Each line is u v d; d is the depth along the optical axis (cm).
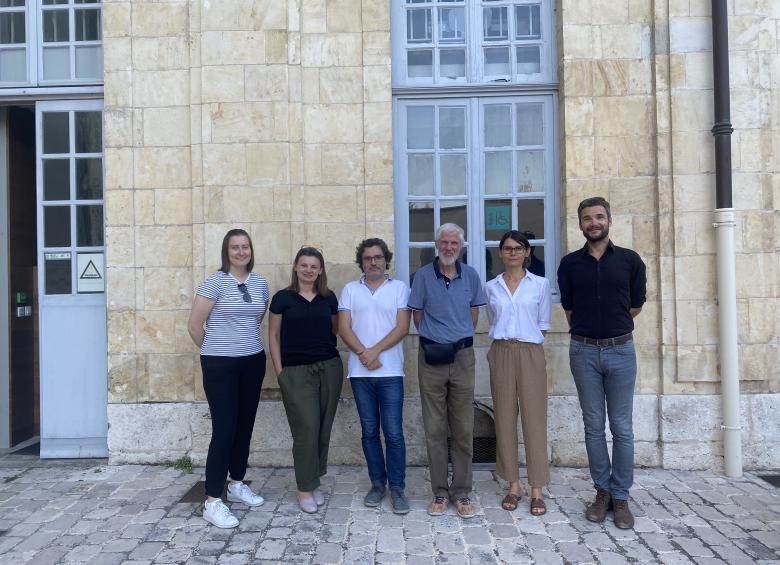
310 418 392
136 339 497
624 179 489
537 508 394
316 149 496
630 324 390
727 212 467
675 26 483
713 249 480
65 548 351
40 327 520
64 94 520
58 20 528
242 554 343
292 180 493
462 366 394
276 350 403
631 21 491
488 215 520
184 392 495
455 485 401
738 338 479
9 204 565
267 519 388
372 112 495
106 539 362
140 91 500
